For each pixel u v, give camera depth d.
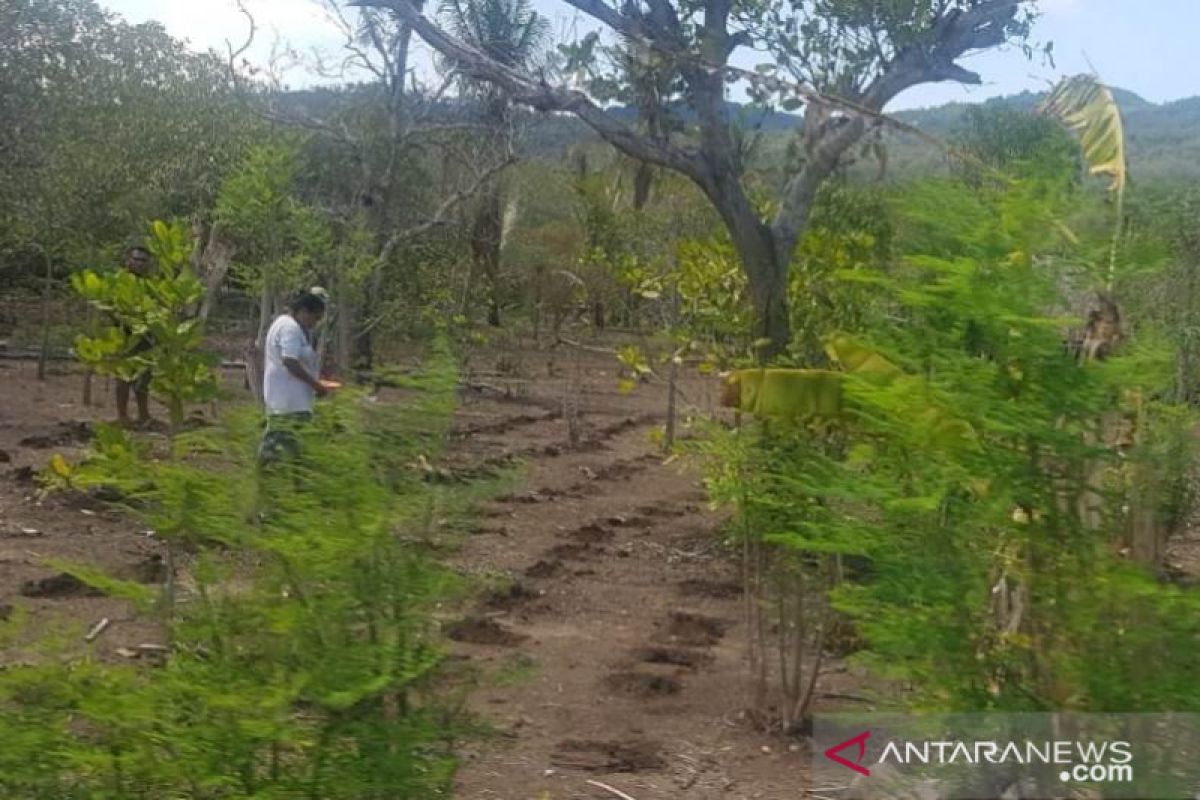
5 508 9.85
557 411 19.45
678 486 13.19
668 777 5.64
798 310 8.69
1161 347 3.52
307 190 19.20
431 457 4.03
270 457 3.98
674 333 10.23
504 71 8.62
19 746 3.46
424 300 20.28
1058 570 3.40
